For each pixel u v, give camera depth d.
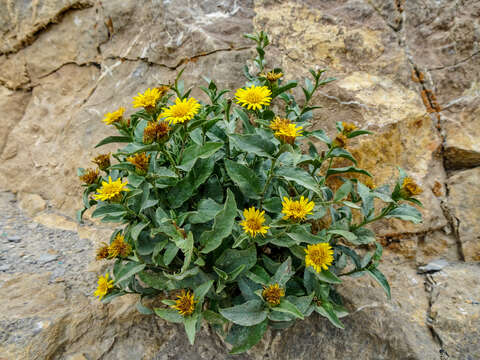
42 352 0.21
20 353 0.20
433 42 0.34
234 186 0.24
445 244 0.30
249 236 0.20
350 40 0.35
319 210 0.23
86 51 0.44
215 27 0.36
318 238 0.19
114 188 0.19
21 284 0.26
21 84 0.48
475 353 0.22
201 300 0.19
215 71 0.34
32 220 0.37
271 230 0.21
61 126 0.43
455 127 0.32
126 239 0.22
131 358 0.22
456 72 0.33
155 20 0.39
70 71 0.45
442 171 0.32
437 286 0.27
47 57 0.46
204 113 0.23
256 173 0.23
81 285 0.27
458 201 0.31
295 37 0.35
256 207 0.24
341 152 0.23
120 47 0.42
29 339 0.21
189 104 0.20
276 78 0.22
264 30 0.36
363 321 0.24
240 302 0.22
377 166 0.31
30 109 0.47
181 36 0.37
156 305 0.25
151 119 0.21
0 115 0.47
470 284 0.27
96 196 0.19
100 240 0.33
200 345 0.23
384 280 0.22
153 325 0.24
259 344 0.23
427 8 0.34
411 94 0.33
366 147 0.31
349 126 0.23
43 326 0.22
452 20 0.33
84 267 0.29
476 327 0.23
